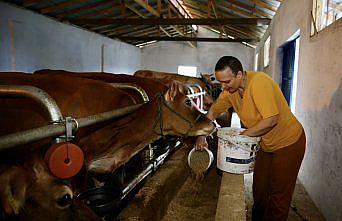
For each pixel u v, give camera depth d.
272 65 7.01
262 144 2.41
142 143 2.61
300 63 4.27
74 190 1.59
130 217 2.14
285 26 5.55
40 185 1.20
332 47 2.87
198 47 17.11
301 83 4.18
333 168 2.78
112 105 2.40
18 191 1.11
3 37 7.64
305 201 3.47
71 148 1.06
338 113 2.67
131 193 2.88
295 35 4.86
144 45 17.62
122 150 2.54
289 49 5.94
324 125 3.07
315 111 3.42
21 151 1.24
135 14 11.53
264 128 1.99
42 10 8.95
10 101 1.88
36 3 8.27
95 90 2.38
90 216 1.32
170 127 2.62
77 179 1.76
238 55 16.62
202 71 17.22
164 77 5.96
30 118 1.76
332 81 2.86
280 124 2.19
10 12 7.83
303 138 2.28
